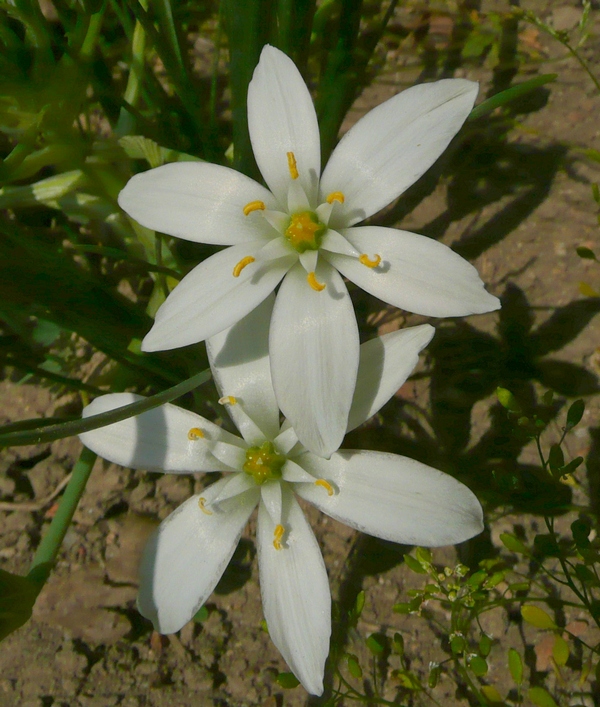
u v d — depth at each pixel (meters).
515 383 0.12
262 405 0.09
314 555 0.09
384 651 0.11
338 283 0.09
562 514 0.11
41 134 0.12
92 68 0.11
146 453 0.09
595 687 0.11
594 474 0.12
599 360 0.12
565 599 0.11
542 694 0.10
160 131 0.13
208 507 0.09
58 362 0.13
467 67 0.15
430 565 0.10
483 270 0.13
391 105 0.09
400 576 0.12
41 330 0.13
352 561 0.12
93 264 0.14
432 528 0.08
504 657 0.11
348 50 0.12
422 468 0.09
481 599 0.10
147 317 0.11
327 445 0.08
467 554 0.12
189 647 0.11
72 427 0.08
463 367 0.13
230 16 0.10
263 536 0.09
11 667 0.11
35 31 0.11
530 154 0.14
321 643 0.08
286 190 0.09
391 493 0.09
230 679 0.11
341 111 0.12
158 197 0.09
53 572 0.12
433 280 0.08
